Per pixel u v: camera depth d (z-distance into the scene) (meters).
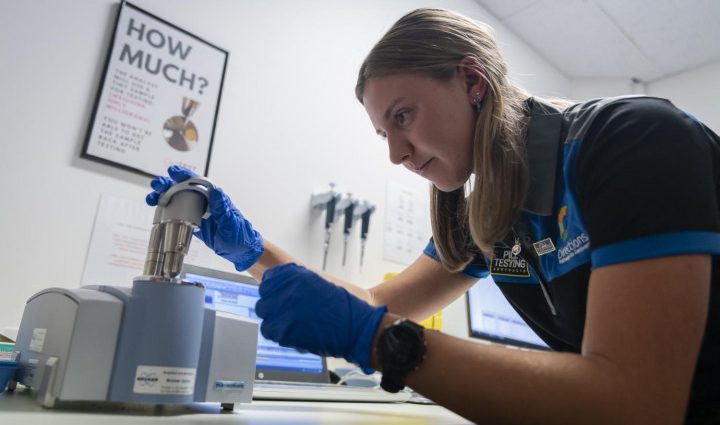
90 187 1.17
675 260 0.44
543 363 0.46
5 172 1.07
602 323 0.46
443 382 0.47
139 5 1.35
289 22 1.72
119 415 0.47
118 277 1.16
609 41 2.71
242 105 1.52
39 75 1.16
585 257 0.59
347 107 1.83
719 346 0.51
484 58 0.72
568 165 0.59
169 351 0.50
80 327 0.47
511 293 0.81
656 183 0.47
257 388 0.90
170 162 1.32
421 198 2.03
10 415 0.41
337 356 0.52
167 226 0.55
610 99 0.60
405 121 0.73
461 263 0.92
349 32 1.92
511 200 0.66
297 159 1.62
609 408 0.42
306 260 1.55
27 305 0.60
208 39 1.49
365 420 0.60
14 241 1.05
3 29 1.13
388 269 1.80
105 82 1.24
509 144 0.67
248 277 1.14
